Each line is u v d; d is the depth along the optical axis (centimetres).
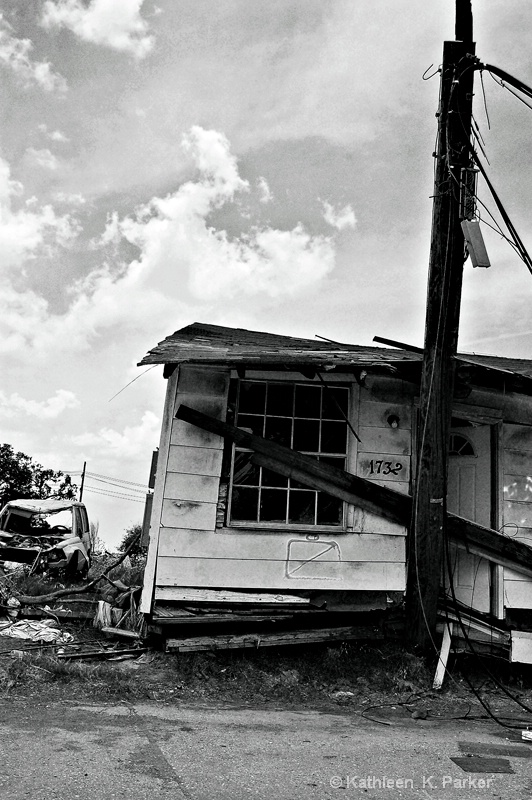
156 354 673
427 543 689
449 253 680
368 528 751
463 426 848
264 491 743
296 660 706
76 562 1228
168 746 448
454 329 687
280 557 725
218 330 1085
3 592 896
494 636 736
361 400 782
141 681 623
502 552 752
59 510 1409
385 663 695
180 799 359
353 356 734
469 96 678
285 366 696
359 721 560
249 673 666
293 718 555
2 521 1406
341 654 715
